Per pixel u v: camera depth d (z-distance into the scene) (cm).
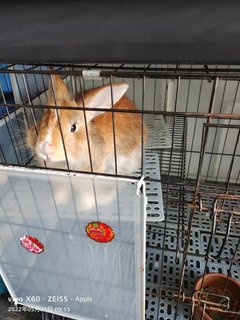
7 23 48
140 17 43
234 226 130
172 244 125
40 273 99
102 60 48
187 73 53
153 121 149
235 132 149
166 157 129
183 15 42
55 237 86
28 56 50
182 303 105
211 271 114
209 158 160
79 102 91
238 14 40
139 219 70
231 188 127
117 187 67
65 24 46
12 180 76
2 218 88
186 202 83
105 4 44
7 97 112
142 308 90
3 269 103
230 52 43
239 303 98
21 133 111
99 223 76
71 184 71
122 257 81
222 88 141
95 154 102
